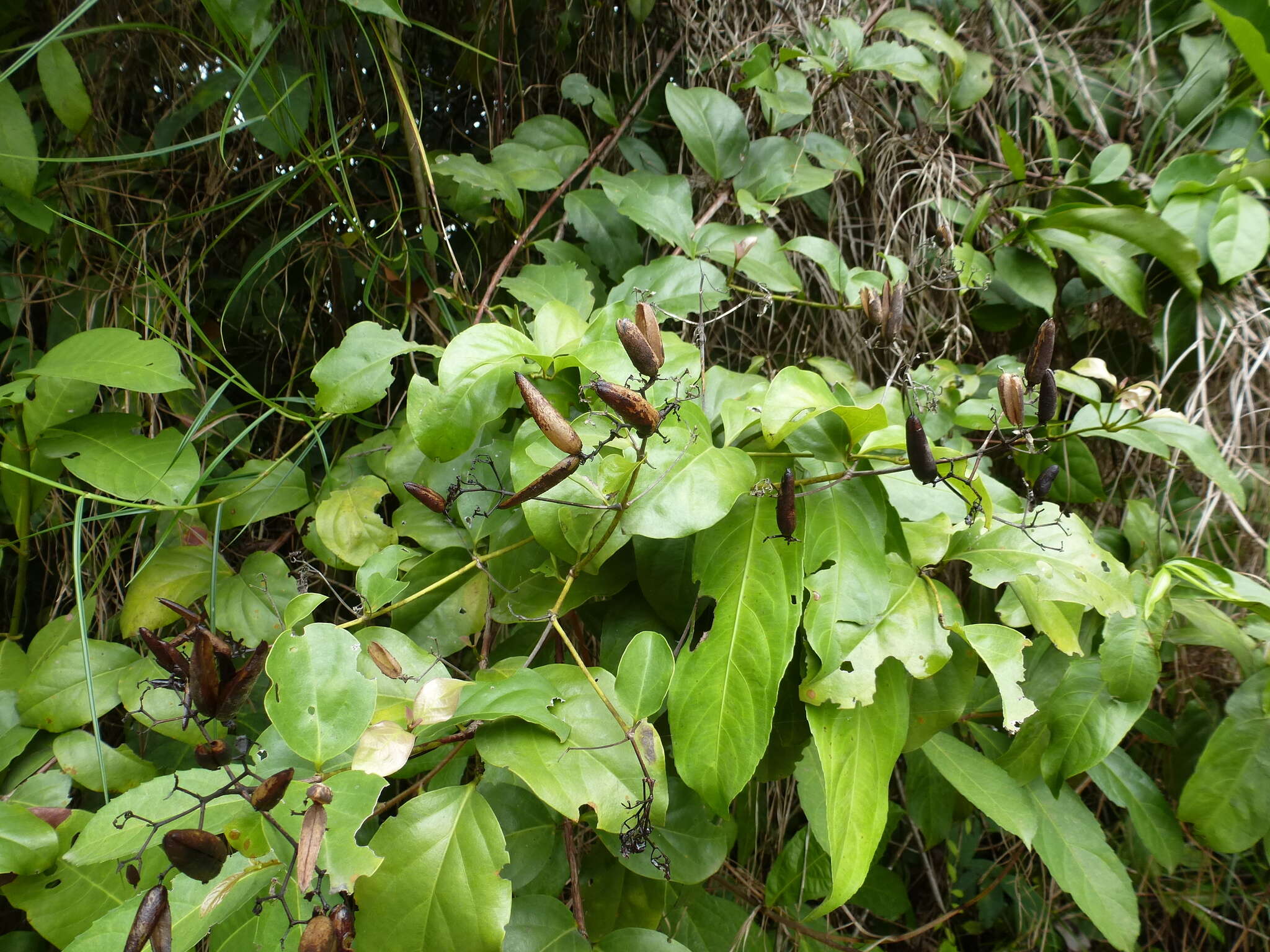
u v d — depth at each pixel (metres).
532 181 1.64
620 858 1.08
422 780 1.01
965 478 1.05
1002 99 1.91
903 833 1.98
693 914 1.34
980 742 1.44
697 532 1.05
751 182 1.65
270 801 0.73
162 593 1.30
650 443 1.00
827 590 1.00
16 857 1.04
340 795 0.78
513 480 1.11
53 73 1.40
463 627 1.15
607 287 1.73
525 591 1.15
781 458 1.09
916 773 1.56
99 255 1.77
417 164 1.71
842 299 1.52
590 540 1.01
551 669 0.99
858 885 0.95
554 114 1.92
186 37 1.60
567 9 1.88
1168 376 1.57
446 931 0.84
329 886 0.72
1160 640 1.25
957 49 1.73
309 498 1.41
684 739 0.96
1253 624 1.40
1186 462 1.63
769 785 1.73
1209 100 1.75
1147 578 1.33
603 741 0.92
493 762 0.88
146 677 1.24
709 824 1.15
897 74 1.67
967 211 1.75
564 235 1.79
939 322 1.78
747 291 1.50
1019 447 1.02
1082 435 1.51
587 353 1.07
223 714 0.79
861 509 1.05
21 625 1.63
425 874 0.86
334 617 1.62
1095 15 1.92
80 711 1.22
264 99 1.61
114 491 1.24
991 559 1.13
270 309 1.88
